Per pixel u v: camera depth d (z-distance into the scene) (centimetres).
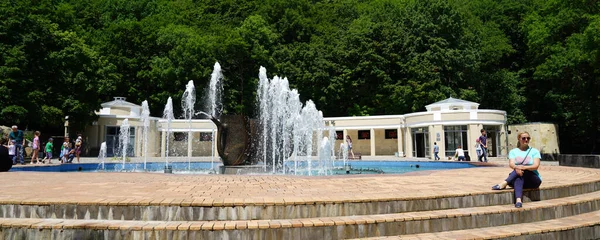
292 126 2566
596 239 728
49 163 2159
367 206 677
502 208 738
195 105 4738
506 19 5197
